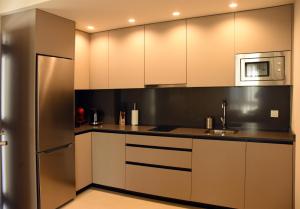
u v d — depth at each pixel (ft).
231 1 8.52
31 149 8.96
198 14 9.90
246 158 8.73
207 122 10.87
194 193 9.55
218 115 11.02
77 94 13.25
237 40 9.55
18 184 9.36
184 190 9.71
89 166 11.53
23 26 9.12
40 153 8.97
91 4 8.67
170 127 11.59
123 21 10.77
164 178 10.05
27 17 9.02
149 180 10.37
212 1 8.50
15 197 9.46
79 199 10.64
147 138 10.34
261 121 10.30
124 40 11.76
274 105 10.07
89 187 11.87
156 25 11.00
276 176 8.36
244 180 8.78
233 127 10.75
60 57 9.89
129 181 10.82
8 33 9.50
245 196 8.79
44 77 9.07
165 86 10.96
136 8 9.16
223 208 9.31
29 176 9.04
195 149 9.48
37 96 8.84
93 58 12.62
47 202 9.25
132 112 12.50
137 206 9.95
